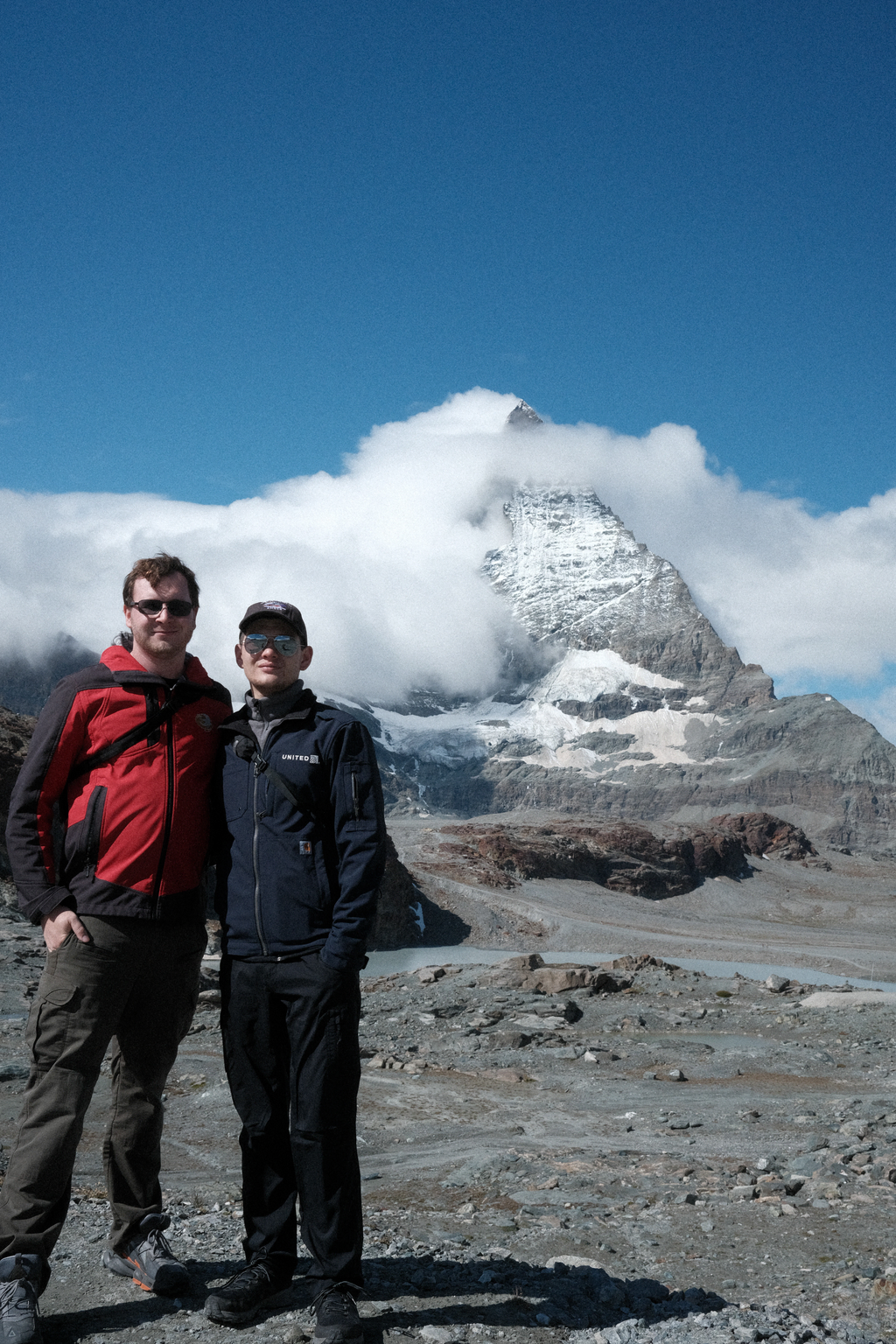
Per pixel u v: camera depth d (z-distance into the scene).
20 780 3.45
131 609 3.64
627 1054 16.47
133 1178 3.73
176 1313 3.44
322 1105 3.37
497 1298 3.86
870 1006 21.25
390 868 111.81
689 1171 8.09
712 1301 4.25
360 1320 3.28
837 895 183.00
